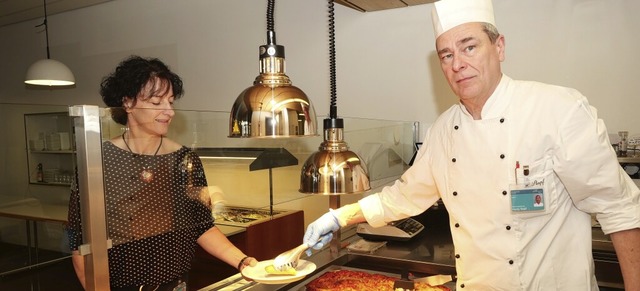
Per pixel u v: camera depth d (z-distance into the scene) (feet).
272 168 5.94
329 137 5.06
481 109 4.65
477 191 4.66
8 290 10.64
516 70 8.43
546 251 4.40
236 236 9.85
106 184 3.80
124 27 13.65
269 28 4.04
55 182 4.51
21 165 6.86
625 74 7.61
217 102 12.08
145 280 5.28
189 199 4.72
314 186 4.85
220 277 10.71
